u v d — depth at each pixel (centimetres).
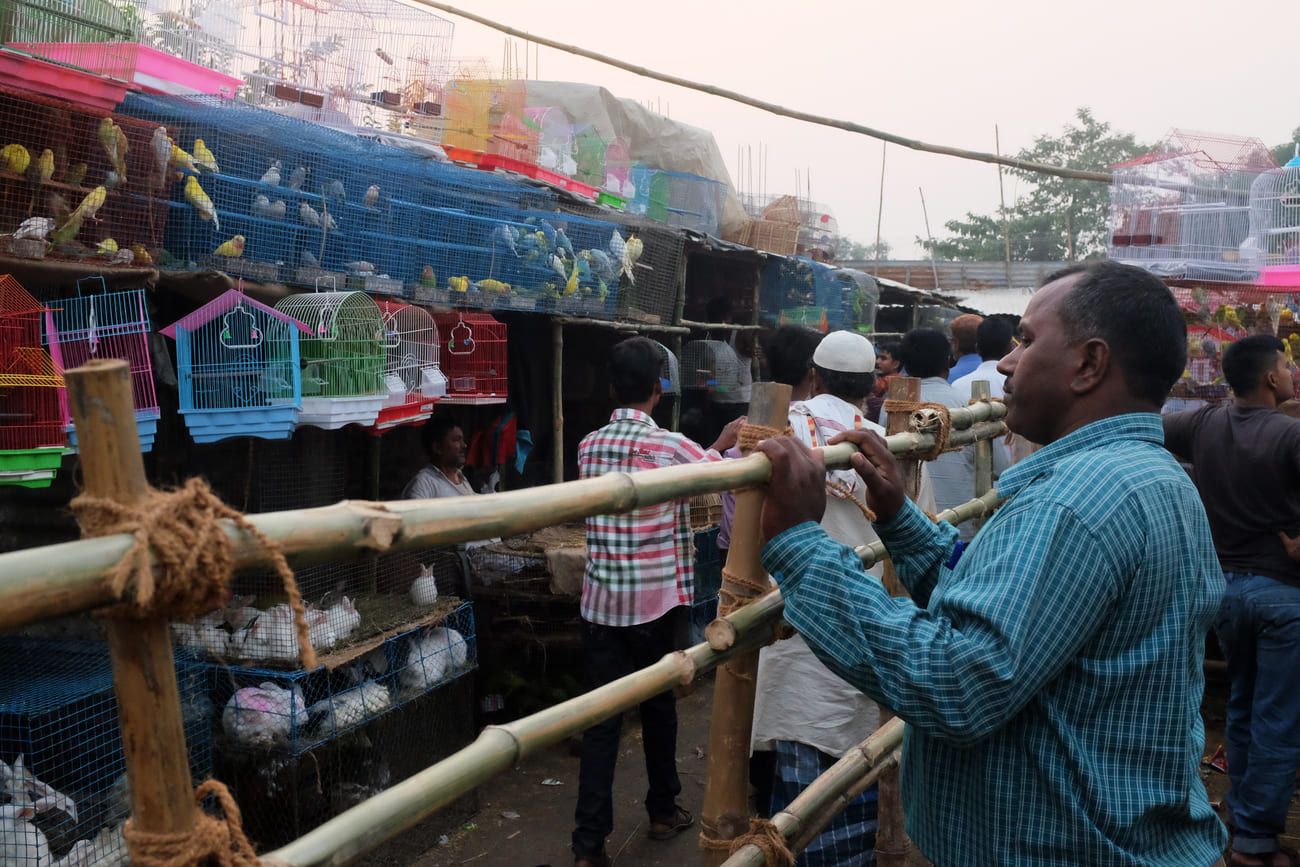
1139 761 150
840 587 156
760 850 199
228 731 382
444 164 566
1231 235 704
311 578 462
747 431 204
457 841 441
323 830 119
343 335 420
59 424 316
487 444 640
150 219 393
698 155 1134
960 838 161
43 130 362
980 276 1850
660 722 442
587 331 736
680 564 421
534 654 580
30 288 372
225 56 515
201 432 391
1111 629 149
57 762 348
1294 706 404
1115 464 153
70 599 85
